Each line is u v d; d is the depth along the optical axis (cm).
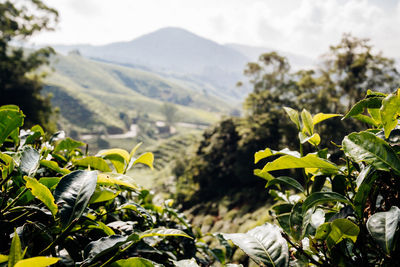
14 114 119
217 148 2977
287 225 101
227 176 2806
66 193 86
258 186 2491
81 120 11069
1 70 2434
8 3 2398
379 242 68
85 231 104
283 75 3288
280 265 81
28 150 108
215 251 171
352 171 108
